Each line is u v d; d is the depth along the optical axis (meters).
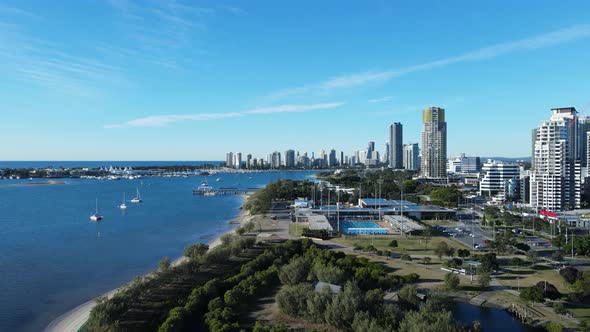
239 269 146.12
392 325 89.00
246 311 108.50
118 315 101.00
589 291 117.75
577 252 176.25
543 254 179.25
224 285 121.06
